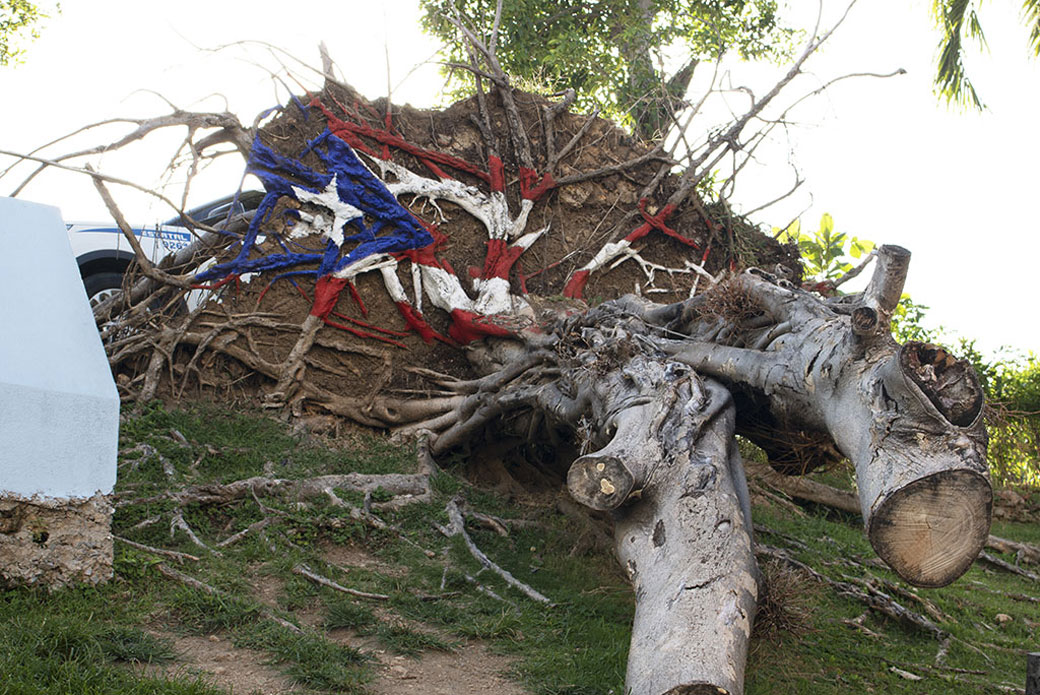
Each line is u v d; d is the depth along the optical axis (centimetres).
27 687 440
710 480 645
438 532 873
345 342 1170
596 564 854
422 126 1280
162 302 1156
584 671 592
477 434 1077
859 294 825
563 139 1380
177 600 612
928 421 564
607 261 1361
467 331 1187
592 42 1766
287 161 1164
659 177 1409
